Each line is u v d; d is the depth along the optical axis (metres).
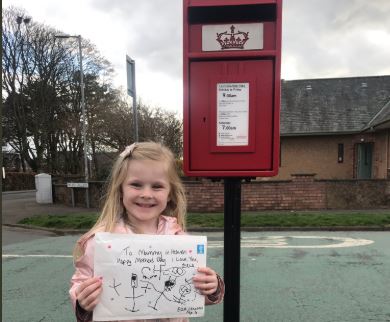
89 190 14.12
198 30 2.10
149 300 1.74
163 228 1.95
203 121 2.13
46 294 4.68
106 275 1.72
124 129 21.98
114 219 1.87
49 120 33.19
